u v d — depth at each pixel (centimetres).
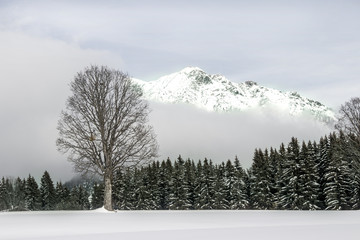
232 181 11000
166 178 11538
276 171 10206
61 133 3778
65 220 2280
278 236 1383
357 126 5888
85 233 1609
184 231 1638
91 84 3766
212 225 2000
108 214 3006
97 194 12275
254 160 10862
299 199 8550
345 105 5975
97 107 3769
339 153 7569
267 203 9969
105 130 3769
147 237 1413
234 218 2520
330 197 8144
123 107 3809
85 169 3772
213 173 11231
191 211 3622
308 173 8581
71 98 3784
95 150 3781
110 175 3850
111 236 1465
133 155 3803
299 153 8831
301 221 2252
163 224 2070
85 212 3406
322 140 9000
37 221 2200
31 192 12306
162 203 11475
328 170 8419
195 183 11200
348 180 8206
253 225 1972
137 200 10931
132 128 3831
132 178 10900
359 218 2477
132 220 2322
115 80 3828
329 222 2145
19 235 1556
